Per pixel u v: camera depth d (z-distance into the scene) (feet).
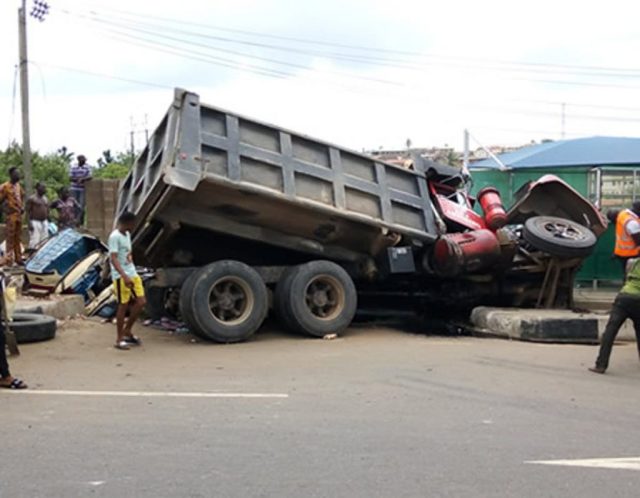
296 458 18.10
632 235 38.11
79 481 16.47
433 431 20.57
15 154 123.03
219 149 34.68
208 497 15.61
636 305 28.94
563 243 40.11
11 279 43.93
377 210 39.24
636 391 26.12
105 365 29.73
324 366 29.89
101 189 65.21
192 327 35.50
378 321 44.78
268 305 37.99
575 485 16.49
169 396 24.36
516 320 37.55
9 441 19.30
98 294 43.55
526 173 56.03
